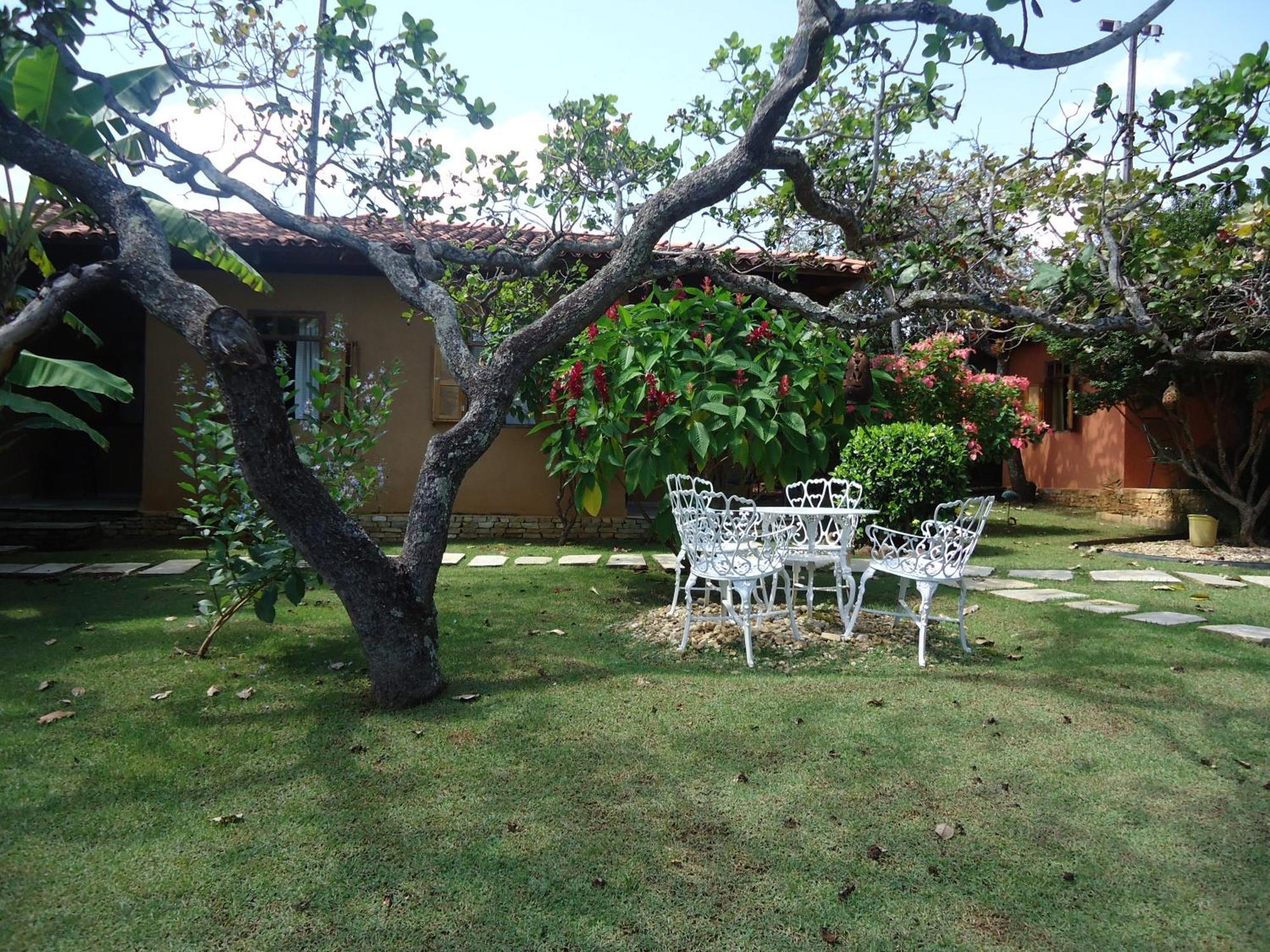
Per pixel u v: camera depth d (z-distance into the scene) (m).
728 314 7.21
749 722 3.82
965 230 5.17
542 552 9.02
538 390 9.45
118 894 2.46
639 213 4.75
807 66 4.43
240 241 8.80
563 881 2.55
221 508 4.78
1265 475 10.37
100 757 3.41
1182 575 7.71
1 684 4.31
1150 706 4.04
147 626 5.58
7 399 6.67
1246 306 6.28
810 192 5.15
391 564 4.09
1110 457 12.73
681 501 5.73
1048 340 10.14
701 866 2.63
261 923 2.34
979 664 4.79
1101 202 5.63
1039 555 8.84
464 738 3.63
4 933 2.27
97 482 11.54
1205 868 2.64
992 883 2.55
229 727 3.75
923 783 3.21
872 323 5.09
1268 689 4.30
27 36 4.12
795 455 7.07
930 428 7.98
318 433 5.10
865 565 7.68
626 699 4.14
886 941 2.28
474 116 5.65
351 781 3.21
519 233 7.52
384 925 2.34
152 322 9.42
